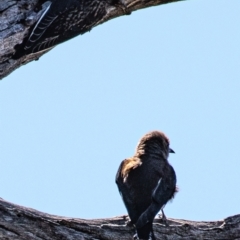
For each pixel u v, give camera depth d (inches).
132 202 542.9
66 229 486.9
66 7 492.4
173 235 516.4
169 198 566.9
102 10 527.8
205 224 522.0
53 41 494.9
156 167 567.2
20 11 513.0
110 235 499.8
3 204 472.7
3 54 515.5
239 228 521.0
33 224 476.4
